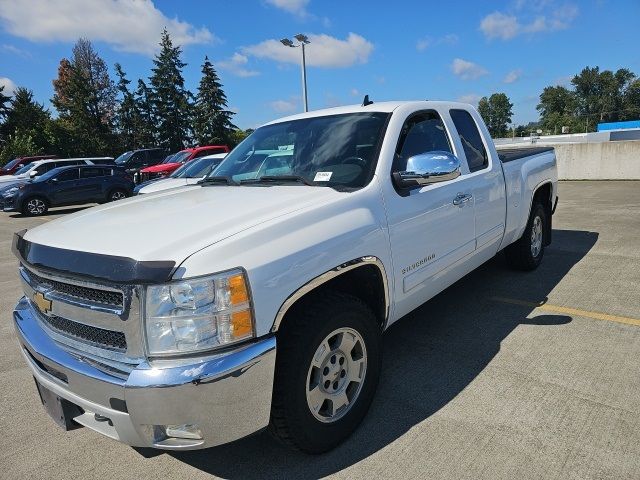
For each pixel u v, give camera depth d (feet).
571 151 49.03
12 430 10.27
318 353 8.35
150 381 6.72
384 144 10.65
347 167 10.51
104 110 234.79
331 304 8.45
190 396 6.78
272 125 13.78
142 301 6.88
